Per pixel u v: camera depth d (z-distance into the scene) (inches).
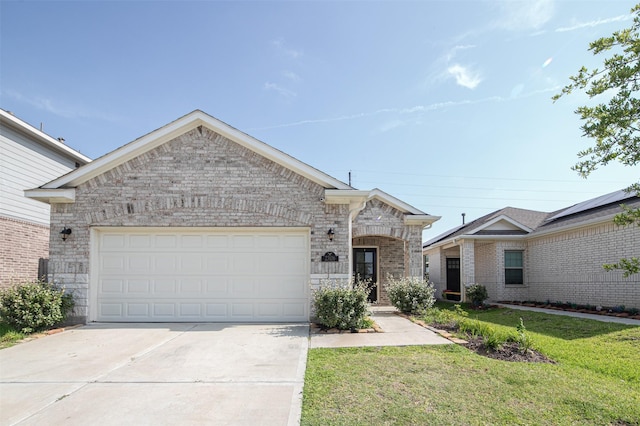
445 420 156.6
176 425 153.6
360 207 422.0
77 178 379.6
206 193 383.6
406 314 458.9
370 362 231.8
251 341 294.4
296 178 385.1
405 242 614.5
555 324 390.3
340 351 260.7
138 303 382.6
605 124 136.1
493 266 682.2
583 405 171.9
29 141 528.4
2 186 481.4
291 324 369.1
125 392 189.6
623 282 463.2
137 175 384.5
